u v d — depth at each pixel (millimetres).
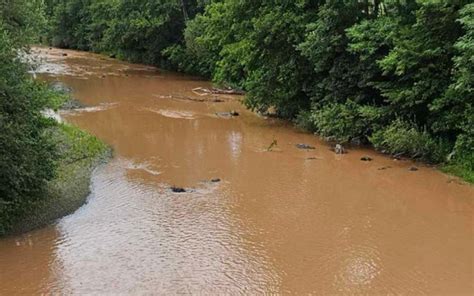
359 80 21656
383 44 20359
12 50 14203
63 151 19141
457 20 17125
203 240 13344
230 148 21406
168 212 15023
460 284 11352
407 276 11672
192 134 23641
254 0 24953
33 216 14109
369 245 13102
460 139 17781
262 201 15852
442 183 17344
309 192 16594
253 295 10898
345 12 21781
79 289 11062
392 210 15227
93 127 24656
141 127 24859
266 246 13039
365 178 17875
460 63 16828
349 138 21641
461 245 13109
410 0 20062
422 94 19000
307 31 23188
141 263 12172
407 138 18922
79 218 14586
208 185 17172
